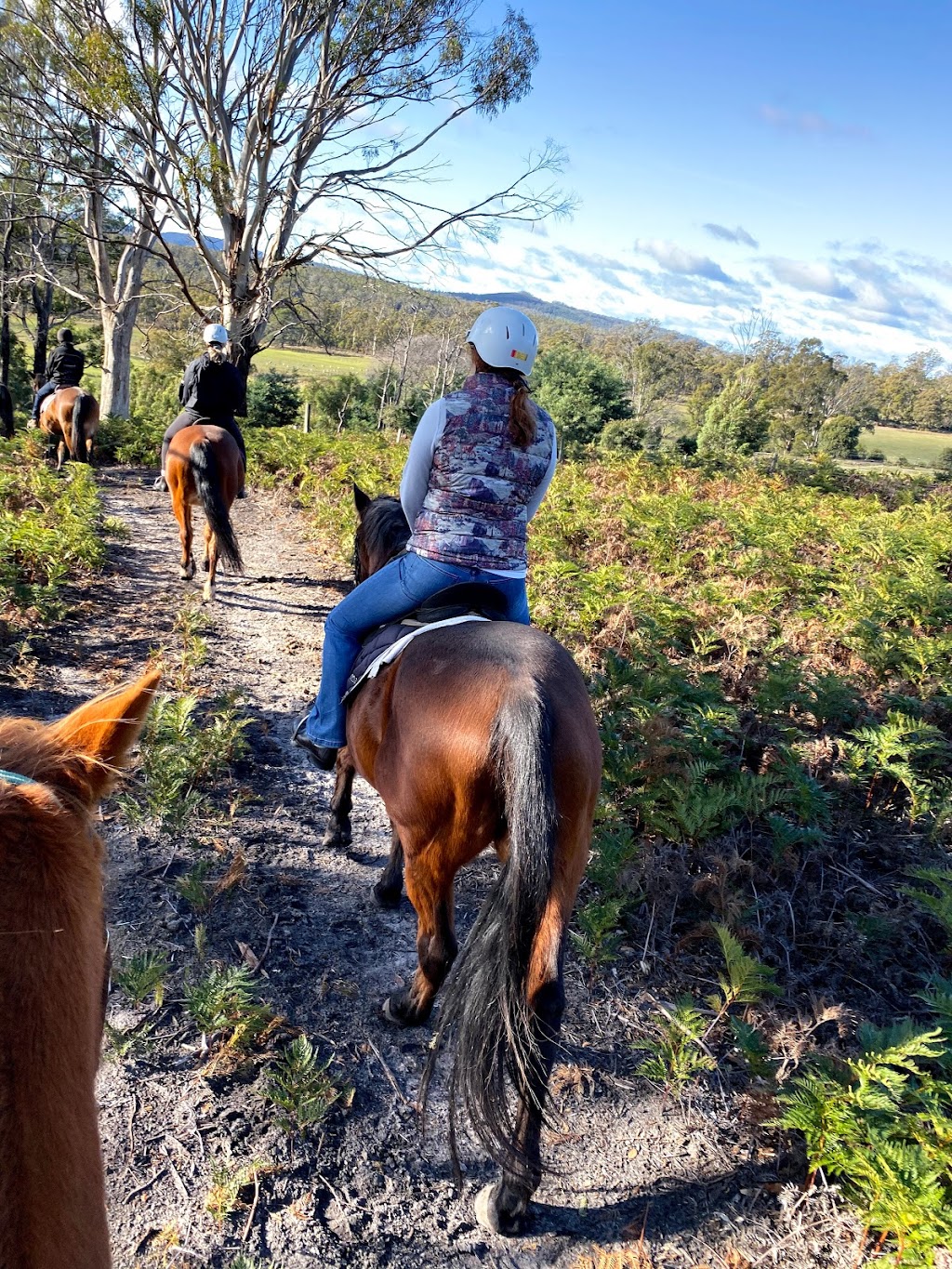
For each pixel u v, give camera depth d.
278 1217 2.77
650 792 4.90
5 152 21.31
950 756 5.93
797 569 9.69
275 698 6.74
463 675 2.73
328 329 27.09
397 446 18.53
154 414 28.11
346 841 4.83
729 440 40.53
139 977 3.38
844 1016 3.74
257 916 4.16
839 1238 2.82
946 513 16.16
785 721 6.07
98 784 1.38
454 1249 2.75
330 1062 3.34
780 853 4.69
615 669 5.94
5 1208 1.03
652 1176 3.05
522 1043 2.33
